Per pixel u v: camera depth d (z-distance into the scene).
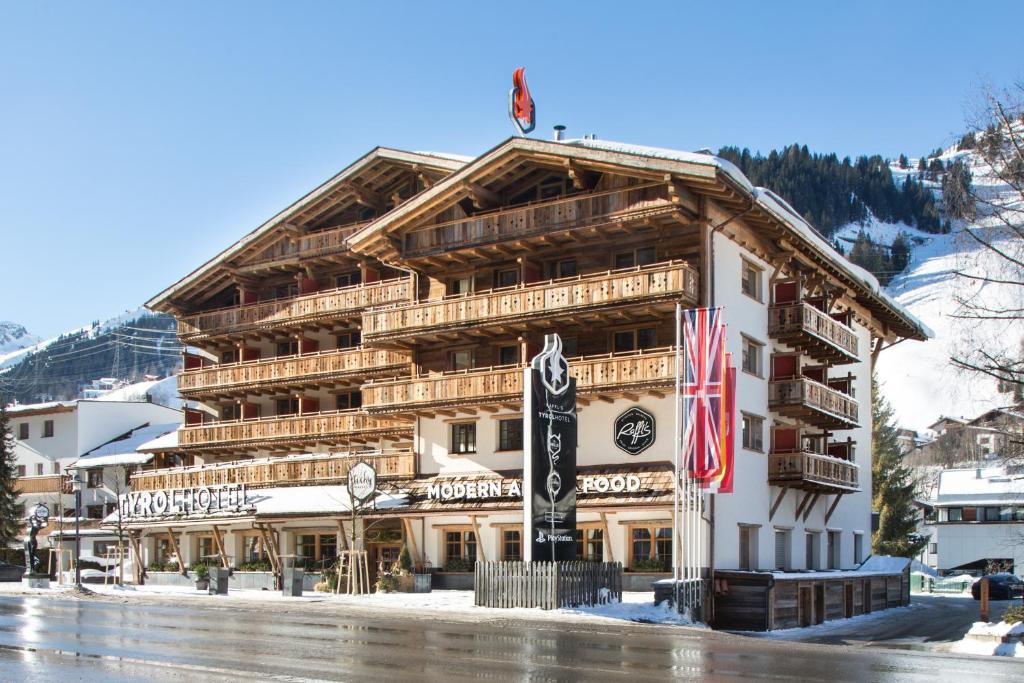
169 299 61.25
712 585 36.78
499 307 43.12
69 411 79.94
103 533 64.00
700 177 38.34
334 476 50.62
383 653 19.95
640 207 40.16
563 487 34.94
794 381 43.94
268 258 57.44
